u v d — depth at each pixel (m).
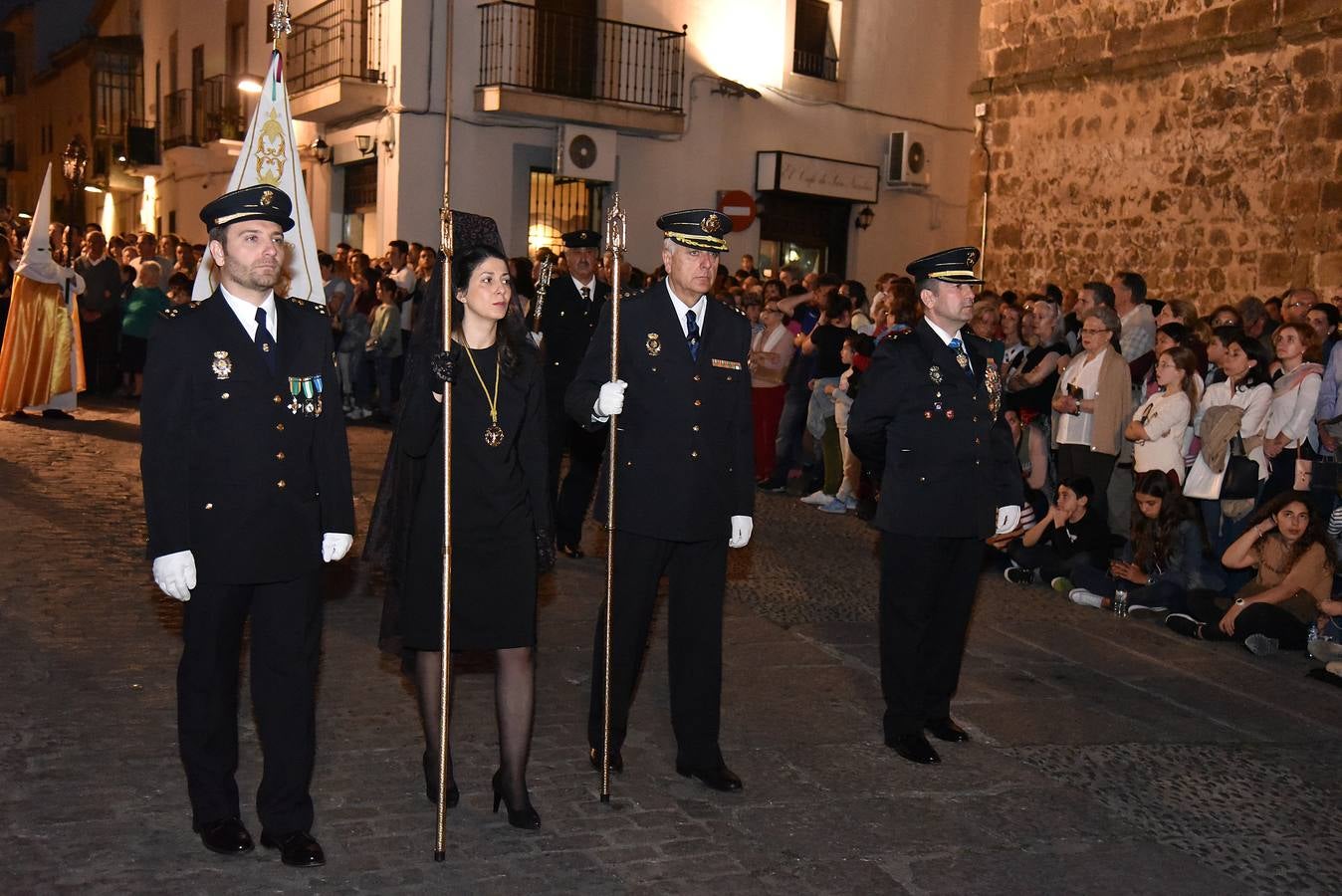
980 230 16.95
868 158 21.36
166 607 6.75
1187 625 7.34
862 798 4.77
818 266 21.12
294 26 20.58
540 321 8.27
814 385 11.07
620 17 18.66
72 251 17.31
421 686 4.40
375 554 4.36
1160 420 8.08
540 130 18.50
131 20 31.77
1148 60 14.64
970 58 22.31
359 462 11.78
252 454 3.87
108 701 5.32
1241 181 13.83
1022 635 7.20
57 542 8.09
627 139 18.86
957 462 5.17
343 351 15.08
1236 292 13.92
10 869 3.84
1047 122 15.99
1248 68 13.71
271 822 4.02
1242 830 4.69
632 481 4.70
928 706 5.50
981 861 4.29
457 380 4.20
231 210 3.85
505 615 4.22
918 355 5.23
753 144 20.05
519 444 4.29
